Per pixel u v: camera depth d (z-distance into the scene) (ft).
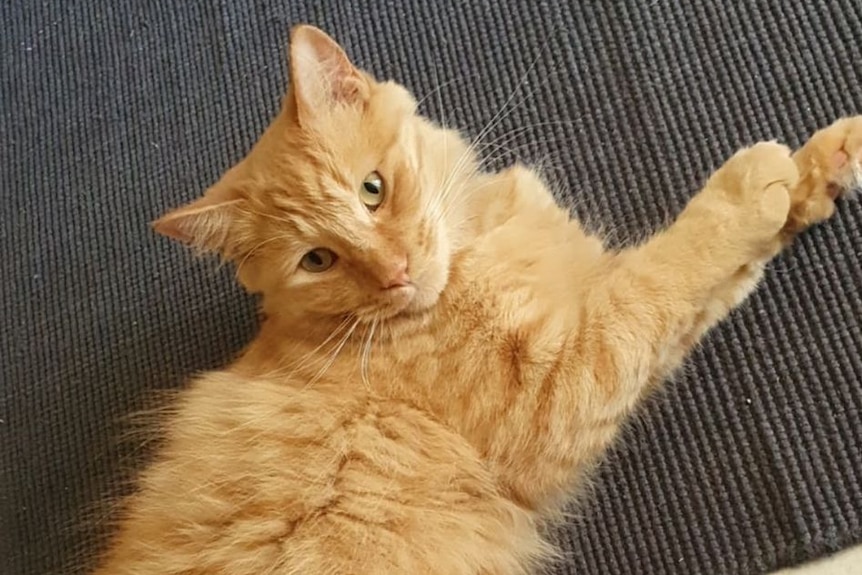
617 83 2.04
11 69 2.45
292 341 1.73
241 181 1.69
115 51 2.40
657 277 1.62
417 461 1.65
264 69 2.28
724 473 1.77
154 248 2.22
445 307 1.66
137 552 1.66
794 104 1.91
